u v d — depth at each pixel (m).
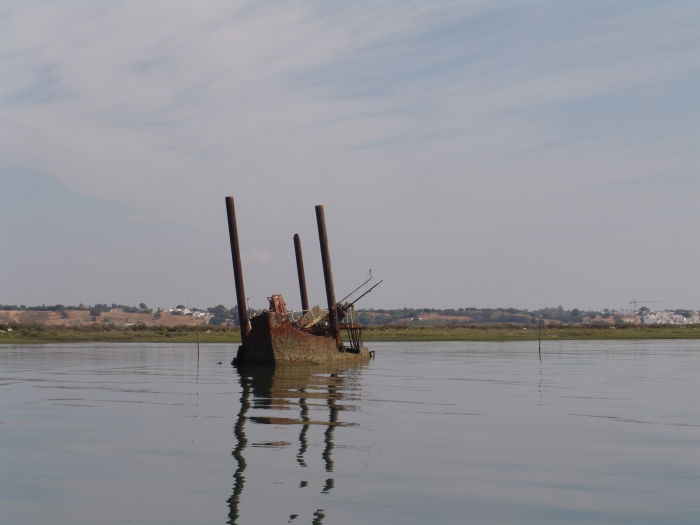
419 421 32.41
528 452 25.52
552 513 18.36
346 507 18.72
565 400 41.25
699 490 20.55
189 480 21.25
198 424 31.25
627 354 98.75
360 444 26.67
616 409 37.25
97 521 17.61
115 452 25.05
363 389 47.03
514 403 39.59
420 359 86.25
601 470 22.84
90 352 107.94
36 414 34.75
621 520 17.81
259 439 27.55
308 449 25.66
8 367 71.19
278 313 67.50
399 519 17.80
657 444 27.19
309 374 60.47
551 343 148.12
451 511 18.47
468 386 49.56
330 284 80.44
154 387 48.62
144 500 19.28
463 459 24.27
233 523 17.47
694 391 46.72
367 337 172.12
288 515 18.06
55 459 23.97
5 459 24.05
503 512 18.42
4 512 18.31
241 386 49.22
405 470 22.62
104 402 39.69
